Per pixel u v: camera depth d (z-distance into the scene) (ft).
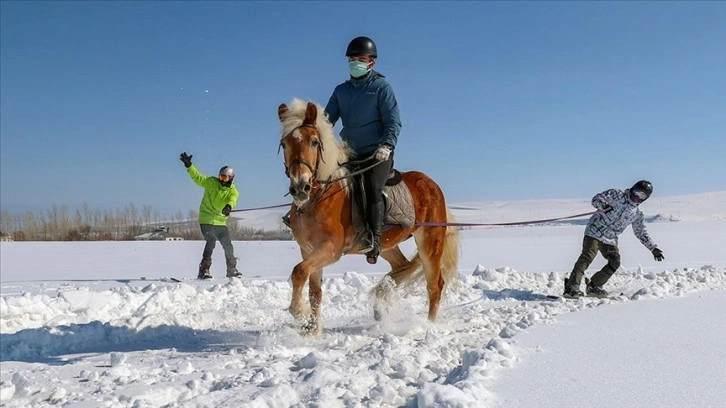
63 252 80.59
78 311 27.84
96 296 28.58
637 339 17.26
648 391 12.48
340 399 13.83
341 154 22.08
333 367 15.67
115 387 16.05
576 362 14.73
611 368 14.17
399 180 24.72
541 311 26.43
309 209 21.24
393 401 13.61
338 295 32.50
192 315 27.07
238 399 14.28
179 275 49.47
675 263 49.01
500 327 24.08
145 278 42.47
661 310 22.45
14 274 50.98
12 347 21.84
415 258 27.20
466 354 15.30
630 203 31.32
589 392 12.48
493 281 37.32
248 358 19.01
